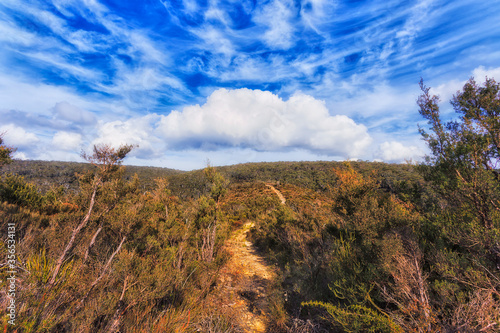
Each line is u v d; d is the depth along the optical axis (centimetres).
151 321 287
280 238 707
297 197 3322
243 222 1673
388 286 245
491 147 279
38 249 363
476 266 217
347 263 313
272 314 346
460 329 162
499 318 153
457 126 333
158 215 708
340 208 529
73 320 224
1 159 499
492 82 338
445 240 279
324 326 296
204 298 420
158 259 410
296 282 405
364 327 218
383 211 359
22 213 512
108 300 262
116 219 376
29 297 207
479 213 259
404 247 266
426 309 181
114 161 377
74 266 311
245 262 727
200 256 577
